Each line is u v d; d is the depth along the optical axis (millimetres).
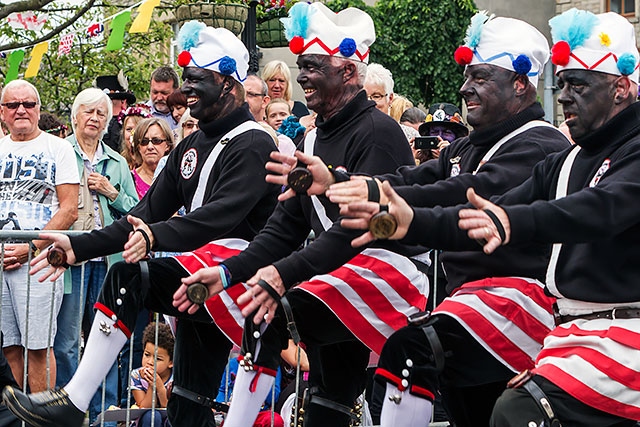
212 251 6453
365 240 4375
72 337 7867
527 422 4746
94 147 8711
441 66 25781
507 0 31297
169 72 10164
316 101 6141
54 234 6352
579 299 4891
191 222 6160
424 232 4414
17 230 7500
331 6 25547
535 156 5609
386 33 25766
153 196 6742
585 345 4832
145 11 9930
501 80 5746
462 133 8930
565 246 4965
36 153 8273
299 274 5508
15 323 7652
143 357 8000
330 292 5895
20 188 8188
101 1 16031
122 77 10977
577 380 4754
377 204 4340
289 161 5238
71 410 6062
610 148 4945
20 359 7723
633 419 4812
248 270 5949
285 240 6125
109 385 8133
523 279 5602
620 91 5035
